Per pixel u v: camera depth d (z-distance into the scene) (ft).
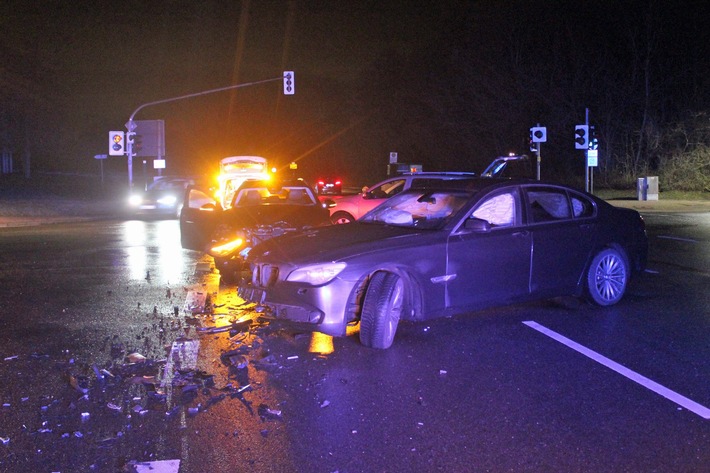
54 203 122.42
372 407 18.57
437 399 19.12
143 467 15.17
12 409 18.60
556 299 31.35
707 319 27.81
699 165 114.42
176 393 19.70
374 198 56.29
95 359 23.11
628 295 32.40
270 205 41.50
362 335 23.79
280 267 23.72
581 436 16.66
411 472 14.94
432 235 24.97
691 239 54.34
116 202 128.26
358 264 23.29
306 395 19.52
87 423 17.62
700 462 15.30
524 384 20.26
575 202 29.19
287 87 107.24
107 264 45.19
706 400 18.95
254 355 23.32
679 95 125.29
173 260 47.09
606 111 134.82
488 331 26.14
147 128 125.39
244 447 16.20
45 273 41.29
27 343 25.11
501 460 15.46
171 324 27.86
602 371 21.40
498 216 27.20
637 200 104.06
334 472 14.96
